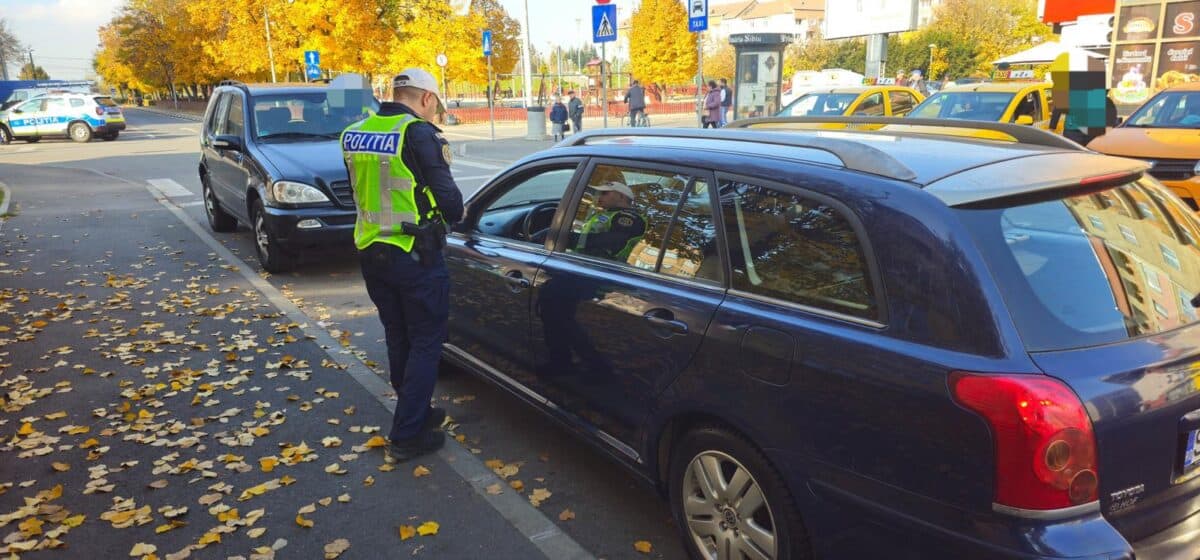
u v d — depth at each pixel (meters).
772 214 2.72
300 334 6.13
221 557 3.22
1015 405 1.98
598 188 3.58
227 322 6.45
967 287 2.16
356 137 3.78
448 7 34.59
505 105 48.38
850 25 31.48
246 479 3.87
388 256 3.75
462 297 4.41
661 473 3.16
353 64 33.53
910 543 2.24
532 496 3.66
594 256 3.50
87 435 4.36
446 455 4.09
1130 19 14.06
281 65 36.28
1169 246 2.49
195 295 7.32
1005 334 2.09
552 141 24.28
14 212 12.12
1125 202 2.54
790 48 53.56
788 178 2.70
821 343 2.41
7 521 3.47
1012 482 2.01
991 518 2.06
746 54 16.78
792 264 2.62
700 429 2.86
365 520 3.48
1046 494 1.99
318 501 3.64
